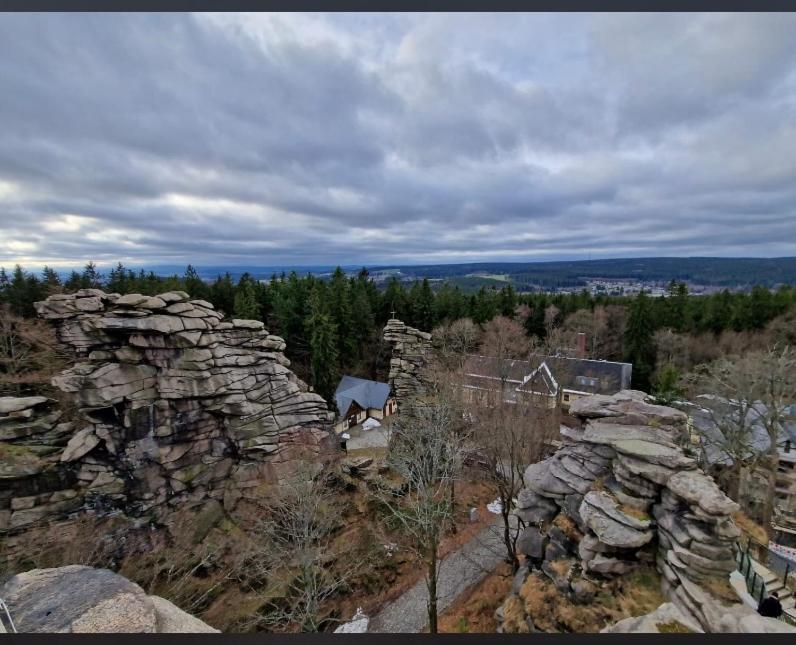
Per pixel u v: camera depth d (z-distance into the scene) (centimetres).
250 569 1565
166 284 4403
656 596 923
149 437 1753
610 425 1248
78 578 388
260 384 2050
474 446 2094
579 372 3588
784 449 2364
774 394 1888
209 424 1916
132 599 367
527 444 2020
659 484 1003
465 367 2823
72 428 1658
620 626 555
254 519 1717
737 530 848
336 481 2058
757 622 665
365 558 1747
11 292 3284
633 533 973
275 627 1401
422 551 1809
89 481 1616
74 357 1827
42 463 1516
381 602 1596
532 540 1231
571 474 1223
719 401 2211
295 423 2103
